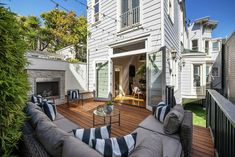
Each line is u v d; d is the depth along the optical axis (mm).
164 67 4730
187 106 9266
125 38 6168
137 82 9672
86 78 8367
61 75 6574
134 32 5824
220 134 2168
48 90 6246
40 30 9297
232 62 5570
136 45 6469
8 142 1333
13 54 1300
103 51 7430
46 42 9930
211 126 3400
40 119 1894
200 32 12242
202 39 12188
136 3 5938
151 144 1245
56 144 1362
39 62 5758
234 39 5305
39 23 9180
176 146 2062
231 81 5641
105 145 1236
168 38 5539
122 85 9109
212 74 10078
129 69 9594
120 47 6930
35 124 1843
